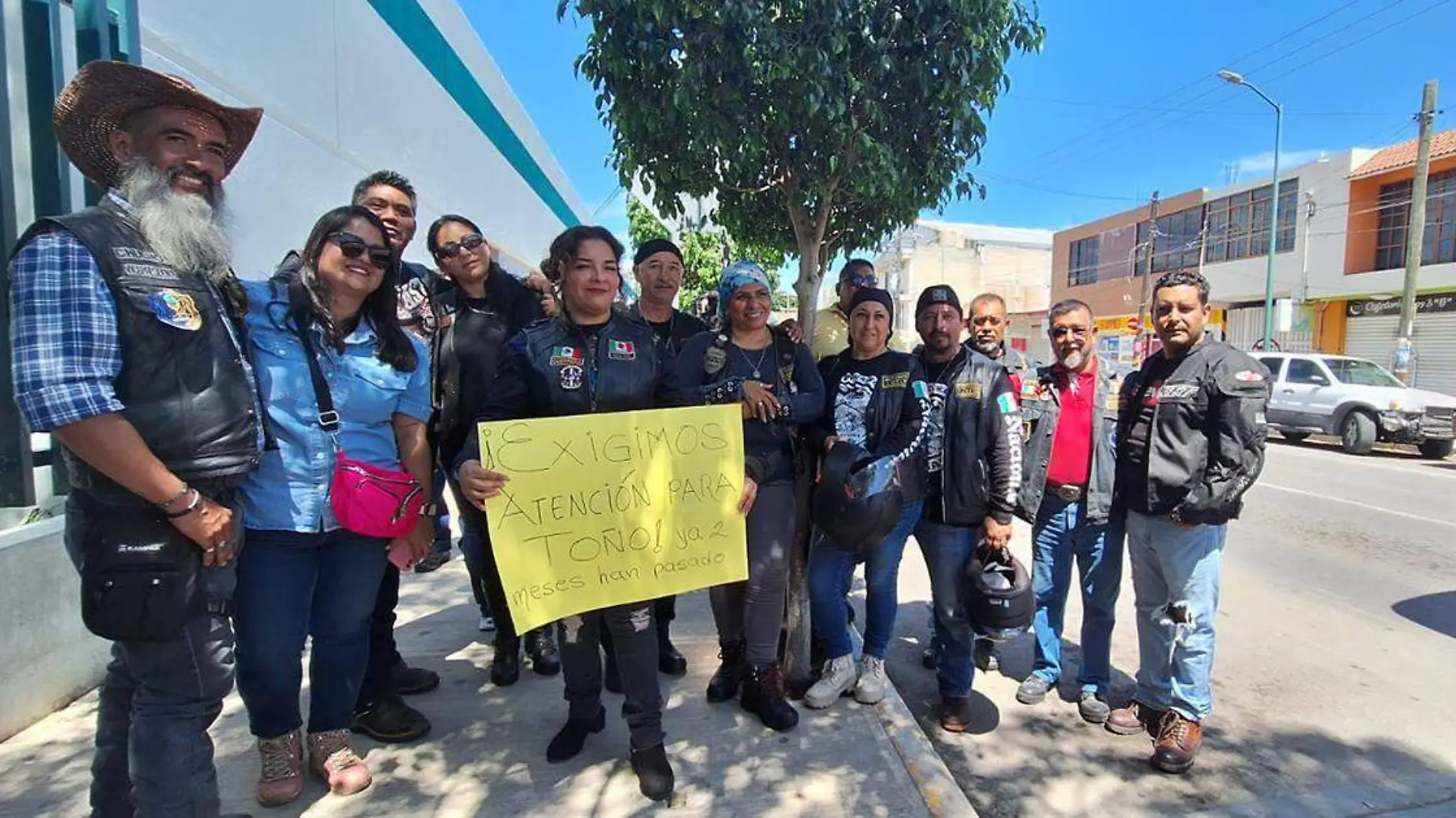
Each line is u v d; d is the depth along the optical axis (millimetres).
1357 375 13094
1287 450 12953
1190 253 25578
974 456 3064
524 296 3441
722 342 3057
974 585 2992
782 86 3512
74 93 1766
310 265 2172
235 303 2002
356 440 2314
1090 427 3375
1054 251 34406
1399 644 4270
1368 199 19656
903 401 3127
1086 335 3391
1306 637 4367
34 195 3021
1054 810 2756
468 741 2816
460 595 4492
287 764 2400
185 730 1897
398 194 3057
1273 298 21688
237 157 2127
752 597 2936
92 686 3090
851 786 2570
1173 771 2955
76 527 1735
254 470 1938
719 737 2885
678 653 3660
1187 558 2891
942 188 4258
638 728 2488
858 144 3605
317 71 5441
